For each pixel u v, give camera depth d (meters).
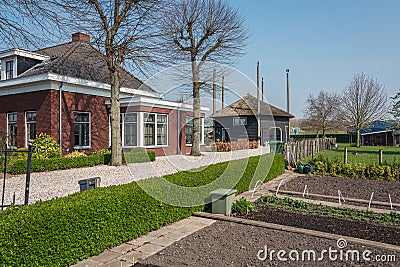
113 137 12.33
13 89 14.64
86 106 14.99
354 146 30.81
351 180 9.58
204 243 4.04
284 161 12.33
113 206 3.96
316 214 5.41
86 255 3.56
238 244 3.99
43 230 3.10
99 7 11.18
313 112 34.38
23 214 3.21
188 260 3.51
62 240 3.28
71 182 8.71
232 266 3.36
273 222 4.89
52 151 11.84
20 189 7.64
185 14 11.80
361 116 28.92
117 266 3.37
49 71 13.46
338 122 33.12
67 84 14.05
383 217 5.21
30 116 14.27
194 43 12.08
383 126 35.44
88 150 15.05
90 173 10.40
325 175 10.77
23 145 14.30
